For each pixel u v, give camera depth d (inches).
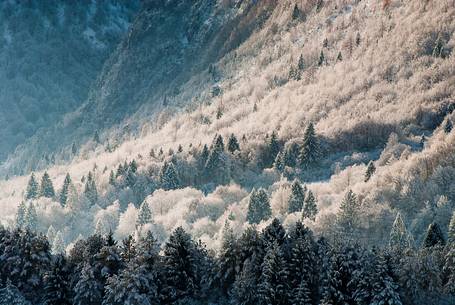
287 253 2864.2
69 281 2977.4
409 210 4421.8
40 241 3134.8
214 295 3009.4
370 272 2657.5
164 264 2962.6
